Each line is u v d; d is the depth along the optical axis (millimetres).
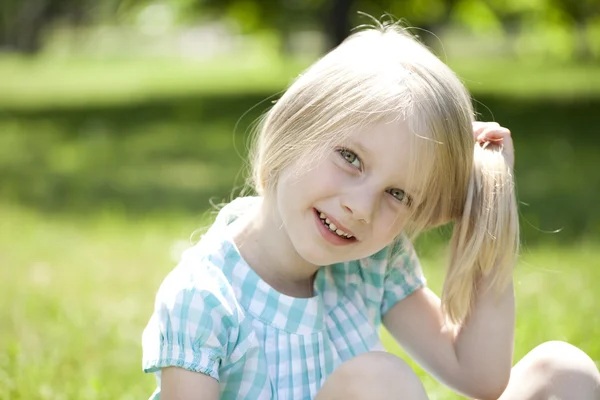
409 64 2730
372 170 2633
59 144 15727
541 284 5910
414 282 3178
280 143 2773
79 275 6605
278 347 2824
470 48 52188
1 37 49094
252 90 25938
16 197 10367
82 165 13109
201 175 11883
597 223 8227
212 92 25672
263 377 2787
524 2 26938
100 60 50094
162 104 22641
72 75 36031
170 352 2703
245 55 54656
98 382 4086
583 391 2775
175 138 16234
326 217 2672
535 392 2816
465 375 3043
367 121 2621
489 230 2916
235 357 2773
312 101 2727
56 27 54531
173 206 9547
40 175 12172
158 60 51406
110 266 6879
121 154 14273
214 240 2928
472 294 3027
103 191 10742
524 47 44906
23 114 20906
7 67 40750
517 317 4934
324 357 2896
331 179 2639
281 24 31188
